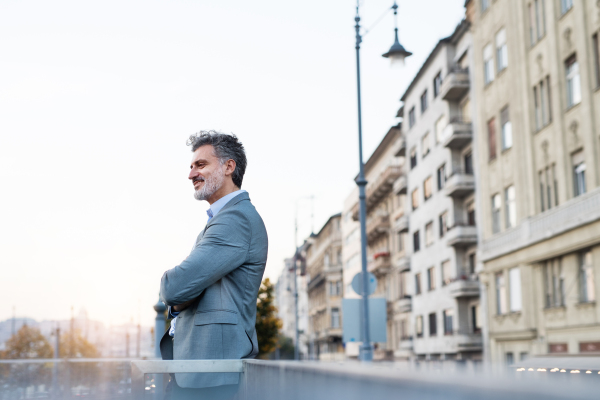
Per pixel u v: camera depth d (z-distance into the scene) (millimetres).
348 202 71188
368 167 59969
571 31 23859
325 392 1007
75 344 80500
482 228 31688
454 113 37219
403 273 49438
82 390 2439
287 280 123438
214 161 3080
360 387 830
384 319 17953
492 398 522
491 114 30625
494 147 30531
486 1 30953
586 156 22812
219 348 2625
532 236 25969
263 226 2883
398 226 46688
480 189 31719
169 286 2621
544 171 25719
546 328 25547
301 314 108875
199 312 2676
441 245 38844
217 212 2932
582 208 22625
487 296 30781
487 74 31234
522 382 515
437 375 608
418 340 43156
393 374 713
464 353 35688
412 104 45094
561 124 24359
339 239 81875
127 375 2381
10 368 2557
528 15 27125
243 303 2744
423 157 42562
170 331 2943
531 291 26641
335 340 79250
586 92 22812
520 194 27297
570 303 23891
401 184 46188
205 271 2615
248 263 2775
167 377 2178
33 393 2504
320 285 86688
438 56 39250
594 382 506
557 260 25094
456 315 35938
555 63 24781
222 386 2162
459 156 36969
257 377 1805
